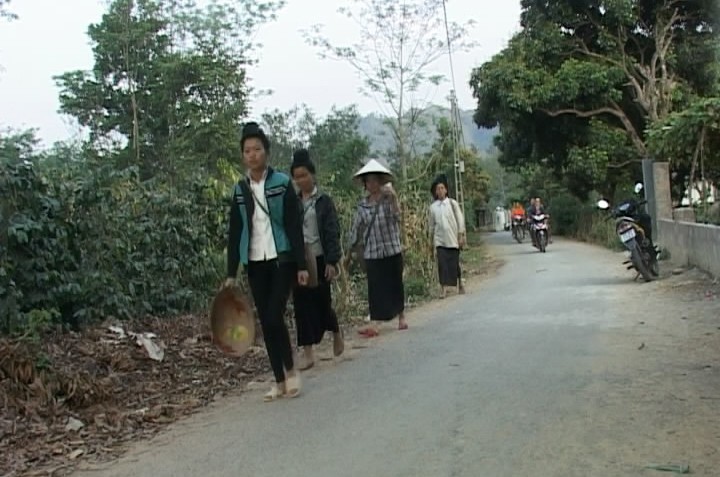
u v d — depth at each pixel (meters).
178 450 5.21
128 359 7.51
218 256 10.93
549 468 4.38
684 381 6.18
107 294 8.80
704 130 16.09
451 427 5.24
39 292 8.03
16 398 5.96
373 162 9.78
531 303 11.54
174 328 9.12
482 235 45.72
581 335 8.48
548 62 27.31
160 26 30.59
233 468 4.75
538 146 29.22
